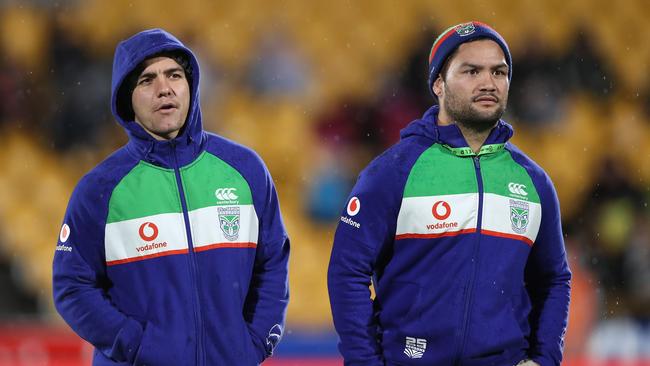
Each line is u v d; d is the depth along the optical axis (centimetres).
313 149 4003
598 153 4384
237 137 4169
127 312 1275
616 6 5050
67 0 4525
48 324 2945
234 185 1303
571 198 4300
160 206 1278
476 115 1241
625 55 4909
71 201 1295
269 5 4794
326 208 3894
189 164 1299
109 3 4594
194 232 1278
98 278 1302
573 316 3120
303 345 2786
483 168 1266
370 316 1268
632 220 3753
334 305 1278
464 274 1240
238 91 4316
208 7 4719
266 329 1319
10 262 3744
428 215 1245
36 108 3975
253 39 4512
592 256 3631
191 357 1262
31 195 3950
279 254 1345
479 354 1238
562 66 4366
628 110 4650
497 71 1253
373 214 1257
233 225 1291
